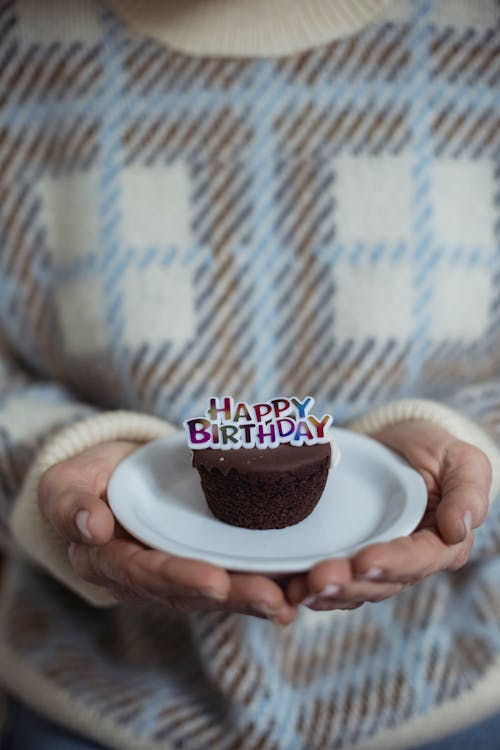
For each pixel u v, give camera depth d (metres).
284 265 0.58
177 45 0.57
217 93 0.57
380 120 0.57
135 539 0.45
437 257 0.58
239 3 0.55
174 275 0.58
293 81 0.57
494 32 0.58
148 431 0.53
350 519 0.47
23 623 0.57
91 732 0.53
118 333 0.58
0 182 0.59
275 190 0.58
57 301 0.60
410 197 0.58
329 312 0.59
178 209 0.58
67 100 0.58
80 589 0.49
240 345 0.58
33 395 0.60
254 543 0.45
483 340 0.61
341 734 0.52
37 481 0.49
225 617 0.53
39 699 0.54
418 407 0.53
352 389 0.60
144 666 0.56
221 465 0.46
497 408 0.56
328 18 0.56
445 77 0.58
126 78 0.58
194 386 0.58
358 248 0.58
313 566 0.40
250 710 0.52
